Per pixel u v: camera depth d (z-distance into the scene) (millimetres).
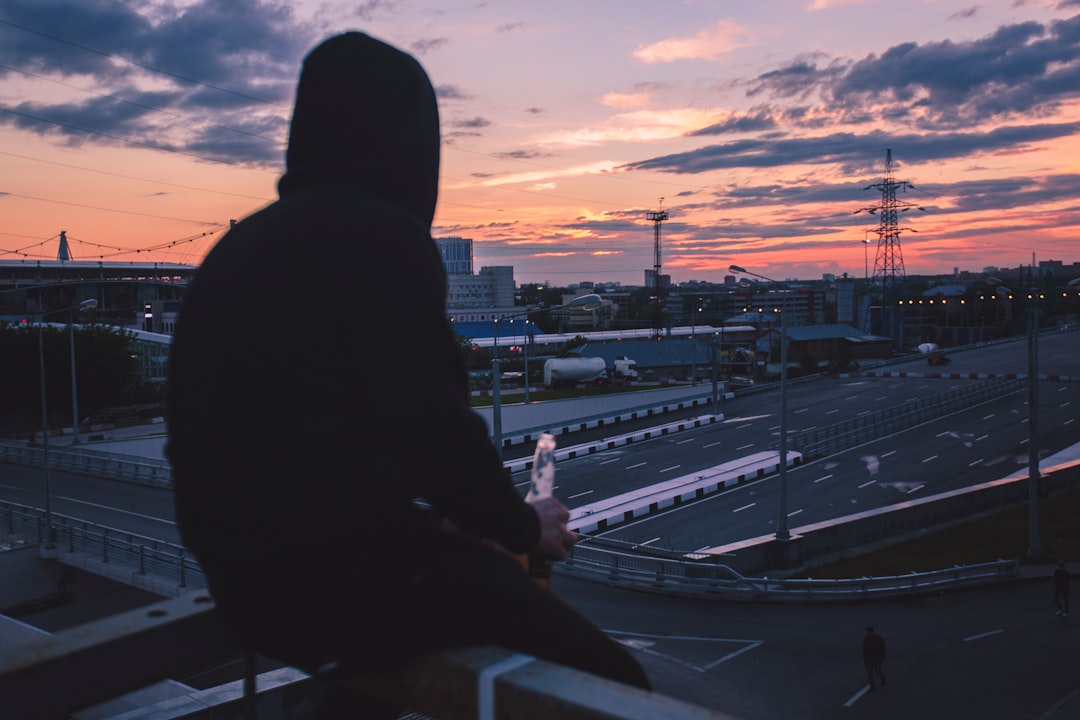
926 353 106062
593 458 50625
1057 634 23266
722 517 37312
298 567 993
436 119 1312
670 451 51656
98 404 59312
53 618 28375
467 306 192250
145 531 32156
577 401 62938
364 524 1008
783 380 31203
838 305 172000
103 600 29359
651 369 92000
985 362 93625
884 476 44250
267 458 1000
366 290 1026
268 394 1009
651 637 23672
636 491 41406
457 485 1045
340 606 1005
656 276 113500
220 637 1272
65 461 47125
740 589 27219
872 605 26641
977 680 20094
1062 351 99188
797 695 19422
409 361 1021
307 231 1065
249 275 1056
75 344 57469
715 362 64312
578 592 28219
